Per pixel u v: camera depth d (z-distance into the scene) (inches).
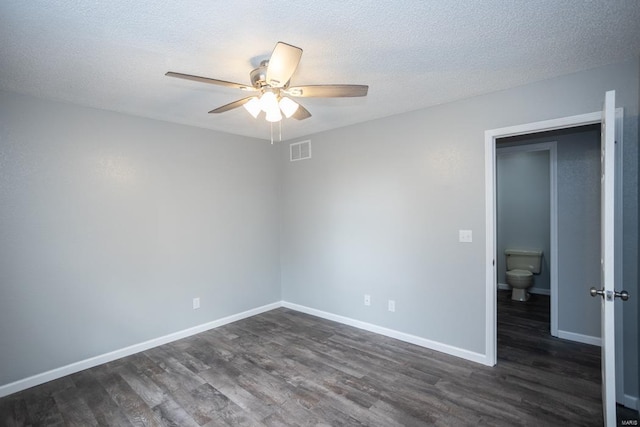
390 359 119.0
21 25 67.7
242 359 121.3
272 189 181.0
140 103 116.4
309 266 171.0
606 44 80.4
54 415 90.5
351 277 152.7
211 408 91.7
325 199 161.8
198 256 149.1
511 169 216.1
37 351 107.7
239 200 165.2
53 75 92.5
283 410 90.1
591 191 129.9
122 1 60.7
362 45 79.4
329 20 68.6
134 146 130.1
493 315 112.9
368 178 144.2
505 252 215.6
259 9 64.3
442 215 123.1
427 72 95.3
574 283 133.3
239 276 165.0
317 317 166.9
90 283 119.0
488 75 97.7
